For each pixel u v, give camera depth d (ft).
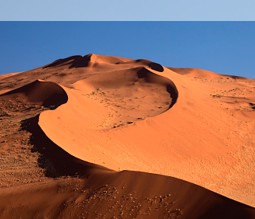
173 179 86.17
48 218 88.28
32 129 134.10
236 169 142.41
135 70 240.94
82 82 232.12
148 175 89.10
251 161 149.89
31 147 122.83
